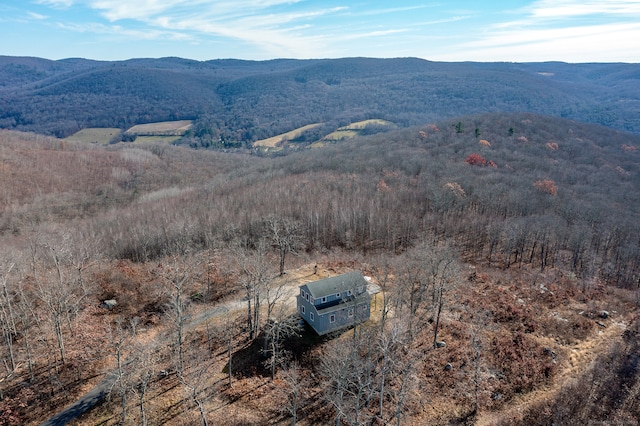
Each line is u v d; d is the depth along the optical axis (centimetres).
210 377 4806
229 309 6128
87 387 4612
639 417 4400
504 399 4631
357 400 3953
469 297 6544
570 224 9625
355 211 9875
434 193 10606
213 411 4359
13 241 8925
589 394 4672
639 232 9288
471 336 5434
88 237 8600
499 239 9081
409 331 5425
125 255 8775
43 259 7312
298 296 5866
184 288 6366
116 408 4325
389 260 7919
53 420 4175
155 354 5122
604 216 9956
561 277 7638
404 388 4225
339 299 5612
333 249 9138
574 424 4284
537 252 9038
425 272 5941
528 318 6003
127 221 10081
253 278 5900
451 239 9038
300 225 9425
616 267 8250
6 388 4469
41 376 4675
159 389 4612
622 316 6238
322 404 4541
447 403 4572
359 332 5147
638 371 5012
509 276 7581
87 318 5753
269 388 4716
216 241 8700
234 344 5362
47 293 5222
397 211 10362
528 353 5259
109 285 6469
